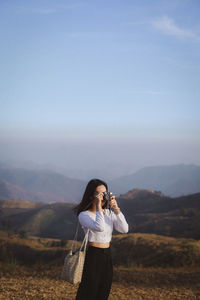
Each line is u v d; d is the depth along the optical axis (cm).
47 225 12650
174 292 815
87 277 335
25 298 616
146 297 734
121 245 2241
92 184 363
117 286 891
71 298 643
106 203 366
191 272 1302
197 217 7012
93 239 345
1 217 13588
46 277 992
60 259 1914
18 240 3353
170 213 9006
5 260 1594
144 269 1510
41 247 3092
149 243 2148
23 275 1033
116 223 363
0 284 774
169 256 1720
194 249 1752
